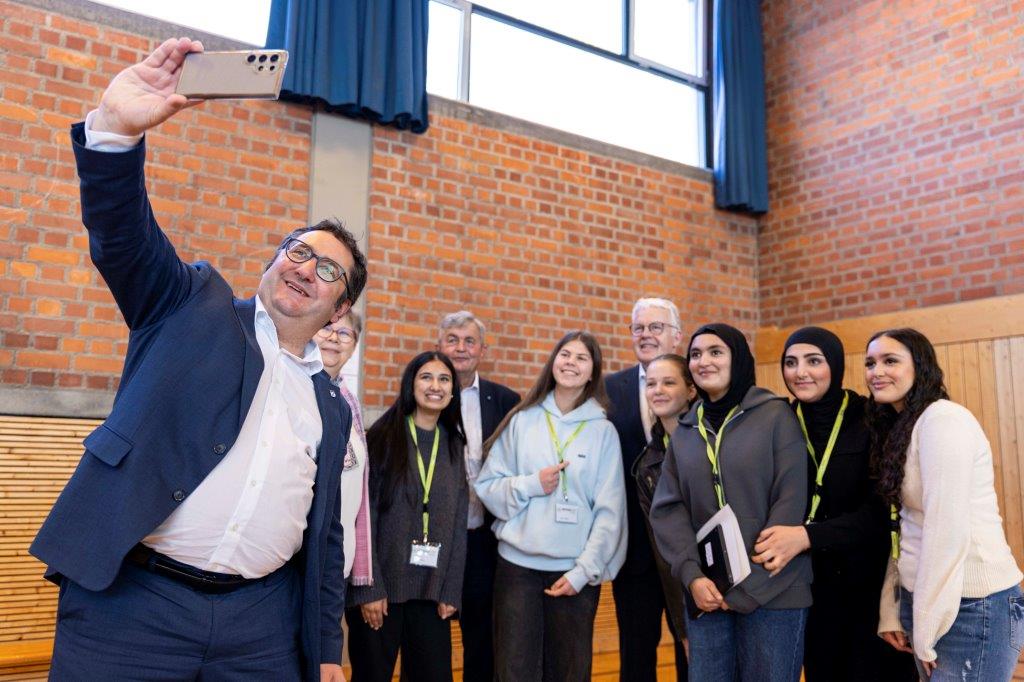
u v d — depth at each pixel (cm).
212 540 141
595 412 300
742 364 250
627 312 521
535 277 488
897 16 518
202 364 142
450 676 271
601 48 551
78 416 352
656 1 587
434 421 294
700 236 563
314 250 159
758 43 595
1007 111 459
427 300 448
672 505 258
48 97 360
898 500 217
